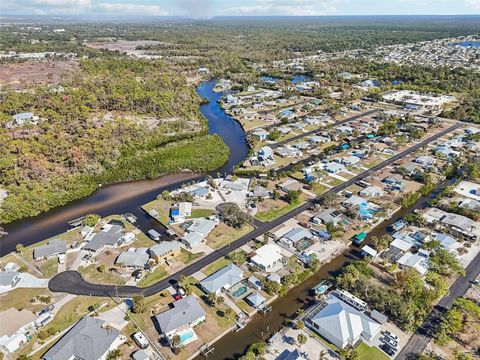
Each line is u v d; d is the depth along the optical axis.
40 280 88.75
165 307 80.31
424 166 144.75
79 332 71.31
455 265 88.56
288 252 97.69
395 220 112.19
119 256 94.69
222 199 125.00
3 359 68.25
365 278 83.94
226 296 83.69
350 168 146.38
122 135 173.38
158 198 125.88
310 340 71.69
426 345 69.81
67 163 147.00
